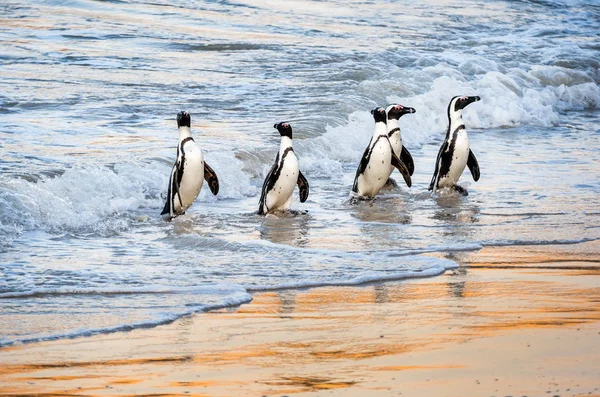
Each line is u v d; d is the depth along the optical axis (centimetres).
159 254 1359
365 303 1088
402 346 915
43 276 1216
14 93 2614
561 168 2184
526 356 877
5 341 928
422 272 1238
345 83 3048
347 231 1550
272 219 1650
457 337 942
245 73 3139
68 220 1561
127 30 3831
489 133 2781
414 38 4272
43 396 784
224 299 1091
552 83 3678
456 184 1908
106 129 2266
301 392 791
